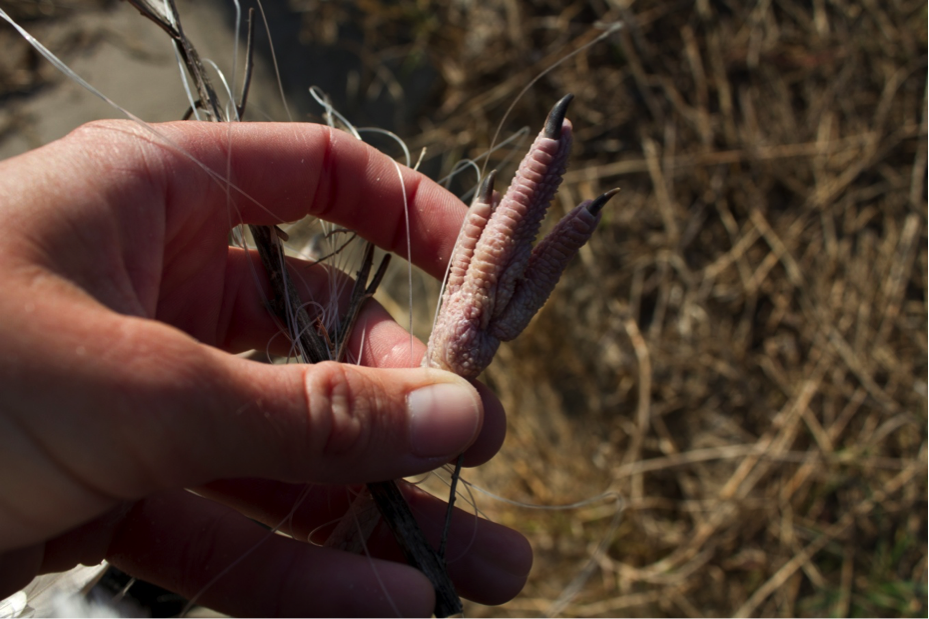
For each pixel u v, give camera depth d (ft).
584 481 1.39
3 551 0.68
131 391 0.64
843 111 1.50
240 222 0.80
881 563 1.32
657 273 1.44
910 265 1.43
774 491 1.36
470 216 0.74
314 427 0.68
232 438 0.66
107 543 0.77
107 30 1.47
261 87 1.44
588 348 1.42
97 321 0.65
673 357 1.41
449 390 0.72
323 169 0.83
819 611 1.30
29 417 0.64
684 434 1.39
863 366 1.40
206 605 0.75
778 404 1.40
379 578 0.72
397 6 1.56
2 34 1.47
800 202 1.47
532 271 0.73
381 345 0.84
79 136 0.70
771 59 1.51
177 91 1.44
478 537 0.82
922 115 1.47
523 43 1.52
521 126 1.50
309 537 0.81
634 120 1.49
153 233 0.71
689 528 1.36
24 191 0.67
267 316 0.84
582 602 1.32
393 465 0.71
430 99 1.53
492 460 1.38
